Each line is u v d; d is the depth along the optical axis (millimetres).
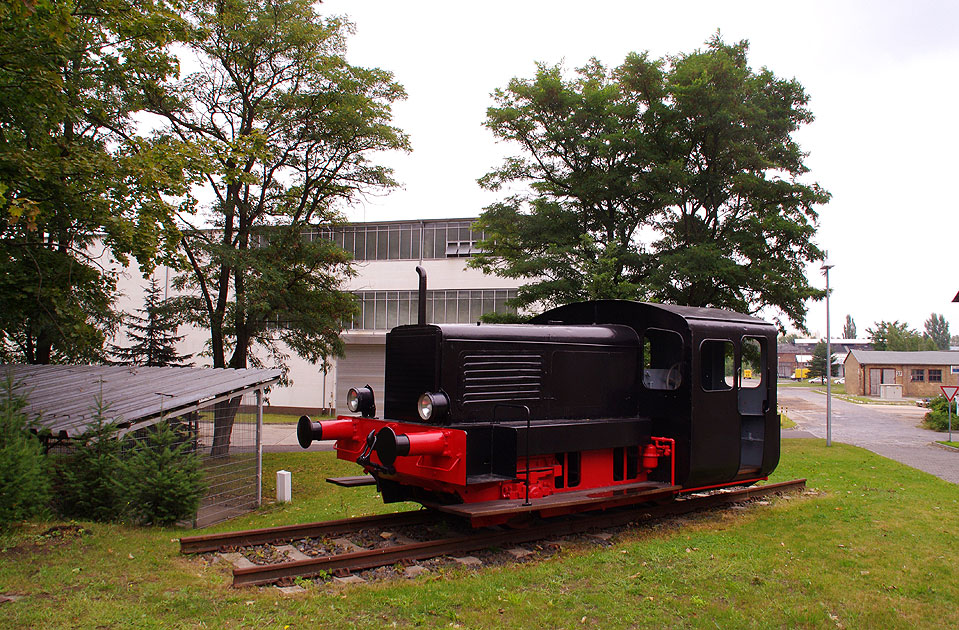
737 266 14969
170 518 8328
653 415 7793
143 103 12945
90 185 9523
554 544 6445
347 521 6785
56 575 5137
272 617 4336
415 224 28859
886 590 5203
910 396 49844
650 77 17094
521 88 16750
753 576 5438
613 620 4473
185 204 11156
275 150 15781
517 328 7043
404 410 6773
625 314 8203
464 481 5758
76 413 8977
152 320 20609
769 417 8805
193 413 10070
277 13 15273
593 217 16656
